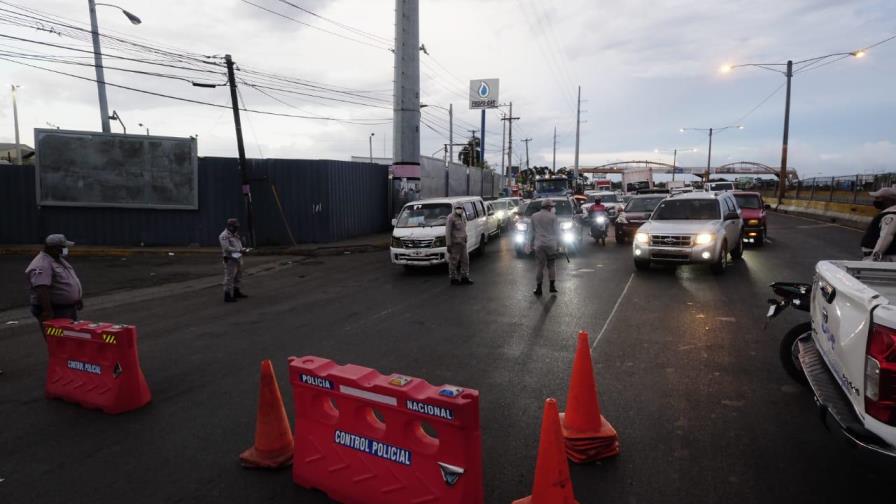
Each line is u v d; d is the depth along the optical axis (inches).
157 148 740.7
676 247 427.2
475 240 588.4
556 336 267.9
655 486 131.2
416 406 116.3
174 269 574.9
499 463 144.5
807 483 131.0
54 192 729.0
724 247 438.3
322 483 133.0
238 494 134.4
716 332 265.6
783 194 1412.4
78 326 194.1
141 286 472.7
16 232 730.2
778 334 260.7
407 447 119.6
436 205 556.1
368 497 125.3
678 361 223.0
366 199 900.6
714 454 145.9
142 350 264.4
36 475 144.5
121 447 160.4
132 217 749.9
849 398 122.3
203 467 148.1
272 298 403.5
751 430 159.5
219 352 257.9
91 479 142.1
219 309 366.3
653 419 168.2
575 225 600.7
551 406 112.6
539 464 113.4
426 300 373.1
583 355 147.6
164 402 195.5
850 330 124.2
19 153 1512.1
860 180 995.3
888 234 193.8
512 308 336.2
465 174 1430.9
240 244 403.9
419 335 278.7
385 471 122.7
